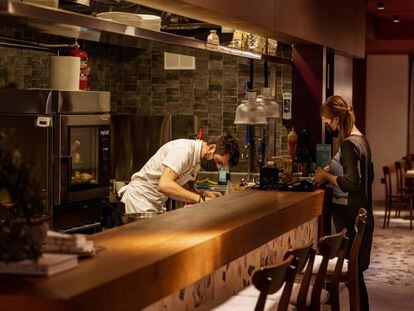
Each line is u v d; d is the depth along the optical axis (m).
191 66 9.54
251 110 6.89
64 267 3.01
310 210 5.85
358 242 5.36
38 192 3.05
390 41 14.46
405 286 8.48
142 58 9.73
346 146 6.14
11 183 2.97
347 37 9.02
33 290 2.72
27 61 7.35
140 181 6.43
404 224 13.47
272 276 3.39
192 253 3.55
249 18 5.88
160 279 3.24
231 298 4.30
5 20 3.97
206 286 4.50
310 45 7.99
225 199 5.55
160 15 5.97
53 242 3.19
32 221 3.04
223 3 5.36
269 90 7.47
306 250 3.94
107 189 6.14
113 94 9.67
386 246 11.12
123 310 2.95
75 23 4.17
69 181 5.61
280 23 6.66
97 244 3.58
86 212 5.92
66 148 5.58
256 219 4.48
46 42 7.53
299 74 8.05
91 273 2.97
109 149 6.14
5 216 3.01
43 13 3.93
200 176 9.09
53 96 5.51
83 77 6.03
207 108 9.58
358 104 16.42
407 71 16.41
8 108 5.54
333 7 8.39
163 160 6.31
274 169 6.35
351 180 6.10
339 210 6.30
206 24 6.65
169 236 3.82
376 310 7.44
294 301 4.54
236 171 9.30
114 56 9.62
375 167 16.67
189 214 4.66
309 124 8.02
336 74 8.91
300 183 6.23
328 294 4.98
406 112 16.45
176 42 5.23
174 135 8.94
